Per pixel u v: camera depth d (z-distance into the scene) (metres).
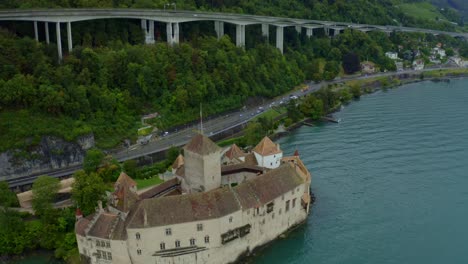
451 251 142.12
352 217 160.25
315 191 177.75
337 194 175.50
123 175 159.88
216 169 145.25
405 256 140.25
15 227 141.75
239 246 135.38
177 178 160.12
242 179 162.62
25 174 185.50
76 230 130.75
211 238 128.25
